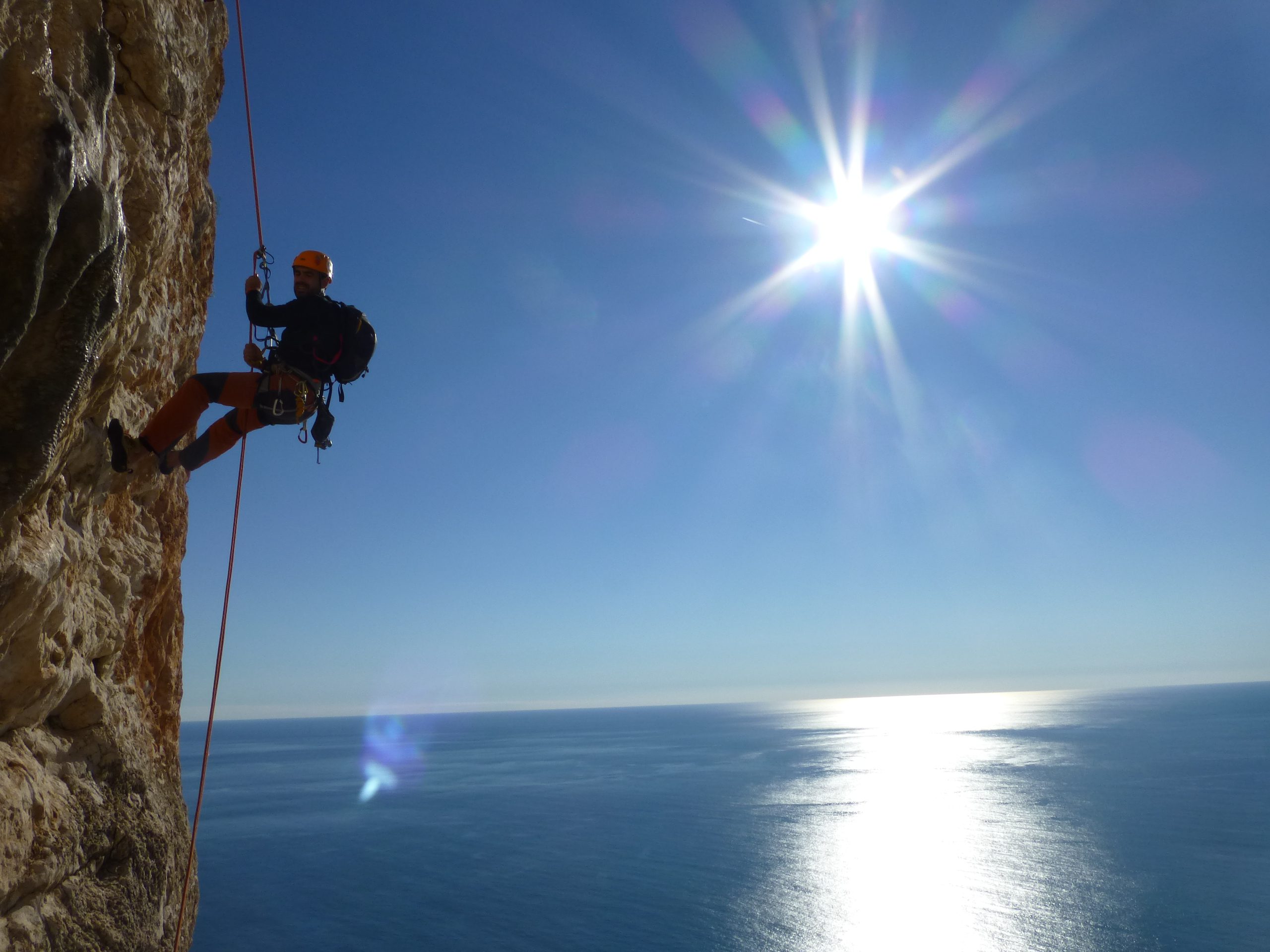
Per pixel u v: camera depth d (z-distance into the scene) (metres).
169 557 7.54
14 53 3.27
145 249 5.15
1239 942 61.12
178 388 7.09
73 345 3.84
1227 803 126.38
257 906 80.31
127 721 6.39
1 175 3.21
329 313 5.79
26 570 4.17
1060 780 164.00
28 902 4.87
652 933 69.56
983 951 61.91
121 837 5.87
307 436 5.96
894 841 105.50
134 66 5.13
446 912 76.94
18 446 3.76
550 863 98.88
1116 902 73.12
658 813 138.38
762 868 92.81
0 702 4.63
